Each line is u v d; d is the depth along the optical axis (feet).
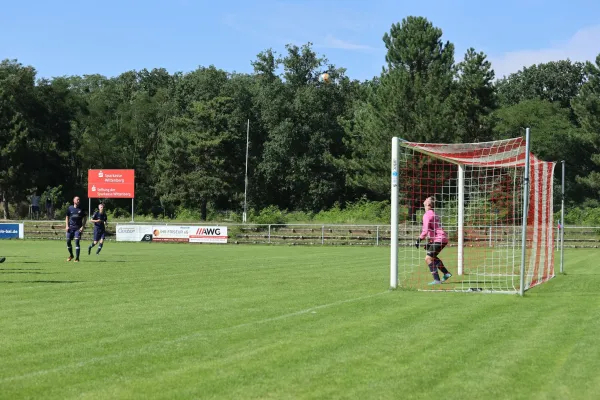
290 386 19.53
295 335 27.43
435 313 33.68
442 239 49.08
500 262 75.77
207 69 246.68
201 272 58.95
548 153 207.51
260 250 104.32
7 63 225.35
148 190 247.09
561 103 268.21
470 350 24.45
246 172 212.02
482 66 169.17
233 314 33.32
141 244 123.75
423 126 154.30
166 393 18.83
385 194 176.24
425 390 19.17
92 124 248.11
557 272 61.62
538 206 61.72
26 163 209.46
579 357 23.30
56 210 196.44
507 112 223.71
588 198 188.75
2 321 31.12
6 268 62.03
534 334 27.66
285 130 227.40
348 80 252.83
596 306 36.47
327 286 47.29
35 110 228.02
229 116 226.79
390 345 25.36
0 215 213.25
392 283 45.70
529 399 18.38
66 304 37.01
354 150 193.36
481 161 54.95
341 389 19.24
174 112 254.47
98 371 21.34
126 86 303.68
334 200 235.40
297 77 248.11
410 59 167.73
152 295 41.32
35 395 18.67
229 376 20.68
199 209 221.25
